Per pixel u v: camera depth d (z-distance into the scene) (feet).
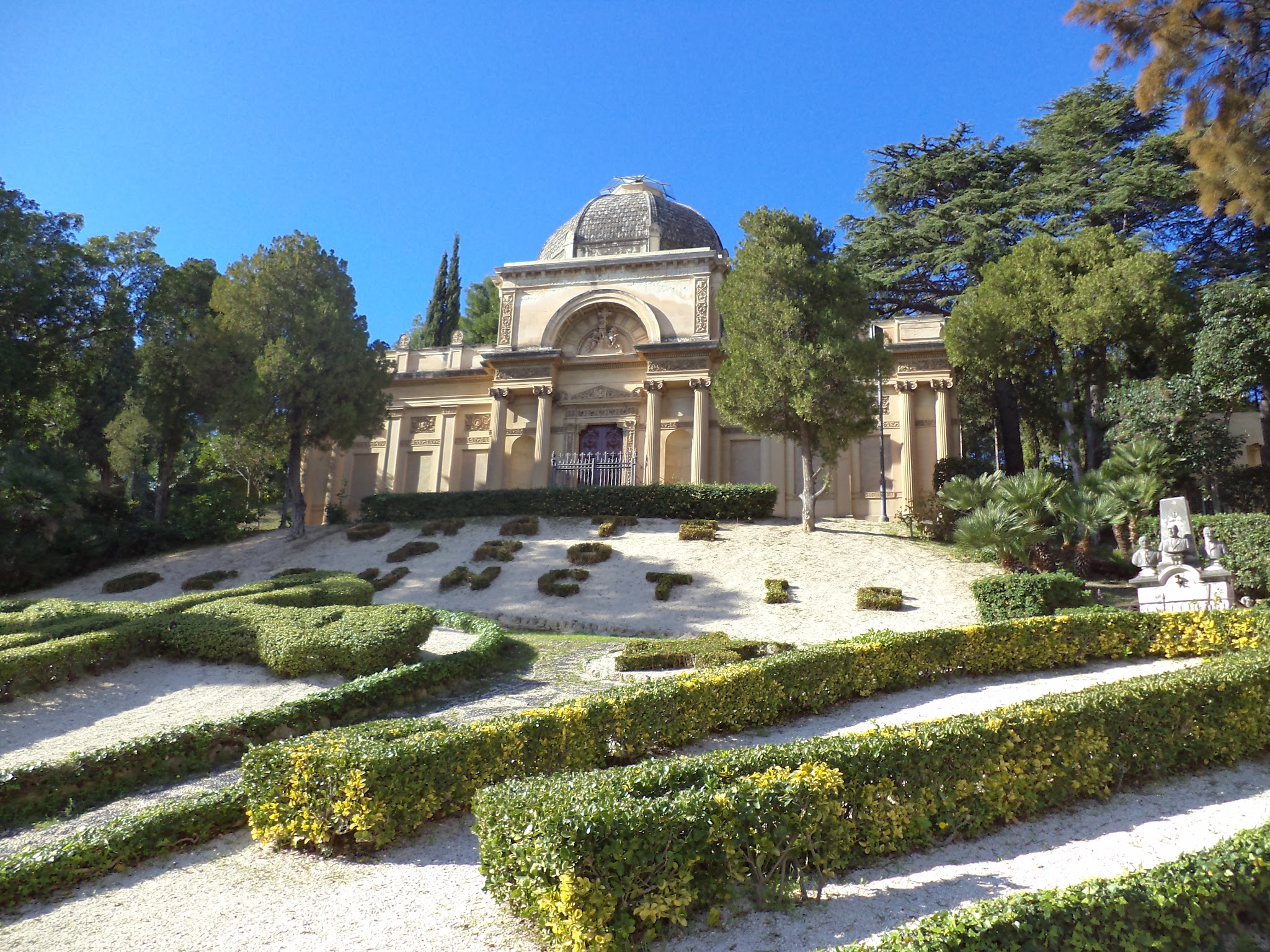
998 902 15.56
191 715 37.88
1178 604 52.29
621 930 17.02
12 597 79.61
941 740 23.61
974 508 73.82
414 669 41.04
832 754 22.11
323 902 20.71
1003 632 44.21
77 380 108.27
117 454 114.52
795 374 83.92
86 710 38.70
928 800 22.93
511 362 122.11
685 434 115.96
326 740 26.20
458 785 25.95
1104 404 87.30
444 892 21.02
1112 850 22.04
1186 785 27.12
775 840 19.47
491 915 19.52
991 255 112.47
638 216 131.85
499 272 127.24
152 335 100.73
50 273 97.40
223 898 21.08
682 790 20.27
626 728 31.04
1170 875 16.51
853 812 21.98
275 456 109.19
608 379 121.60
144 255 111.14
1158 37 68.59
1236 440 84.84
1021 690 39.81
